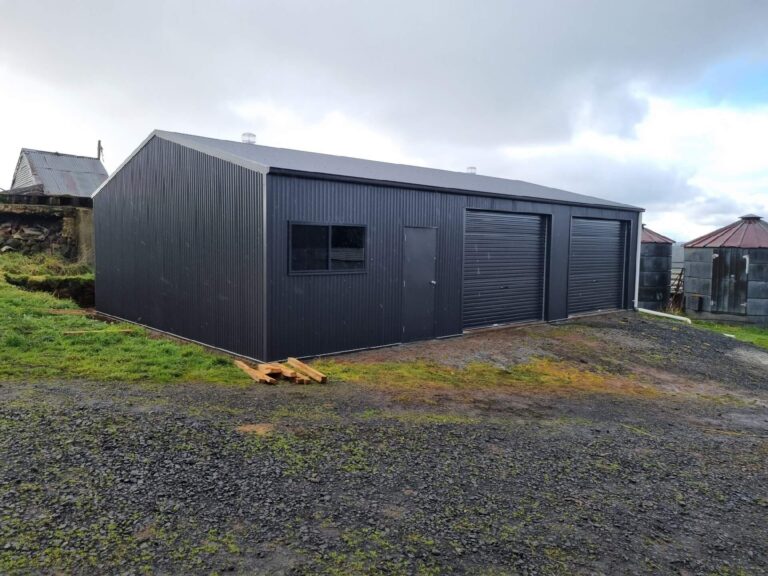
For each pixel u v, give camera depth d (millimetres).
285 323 8555
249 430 5043
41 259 16141
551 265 13883
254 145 12297
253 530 3318
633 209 16344
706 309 19125
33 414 4957
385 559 3135
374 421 5703
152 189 11039
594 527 3721
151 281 11234
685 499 4324
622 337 12477
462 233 11578
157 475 3920
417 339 10789
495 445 5242
